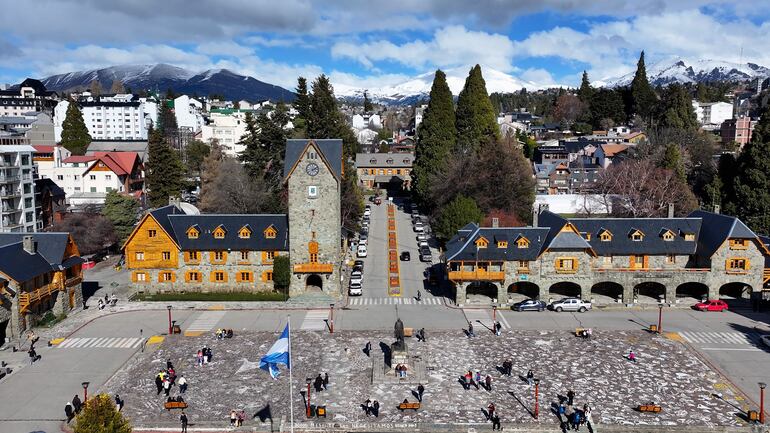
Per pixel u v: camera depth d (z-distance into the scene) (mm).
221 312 85625
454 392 60344
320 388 60812
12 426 54125
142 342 74188
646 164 137750
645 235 91625
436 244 125000
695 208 126562
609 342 73375
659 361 67625
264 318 83000
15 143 164250
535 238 89500
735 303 88125
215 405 57812
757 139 117625
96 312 85688
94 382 63062
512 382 62500
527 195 129000
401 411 56531
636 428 53031
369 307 87750
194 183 174500
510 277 87812
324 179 89562
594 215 139500
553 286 94250
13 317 74750
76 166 157500
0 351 71312
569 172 180125
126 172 162875
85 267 111875
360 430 53500
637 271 87188
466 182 127438
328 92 153500
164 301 89750
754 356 68938
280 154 134625
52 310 82375
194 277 94312
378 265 110125
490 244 88750
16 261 76875
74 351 71500
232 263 93812
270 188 132000
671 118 189000
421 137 159375
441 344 72875
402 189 197875
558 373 64625
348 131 162750
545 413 55906
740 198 117938
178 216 95562
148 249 93500
